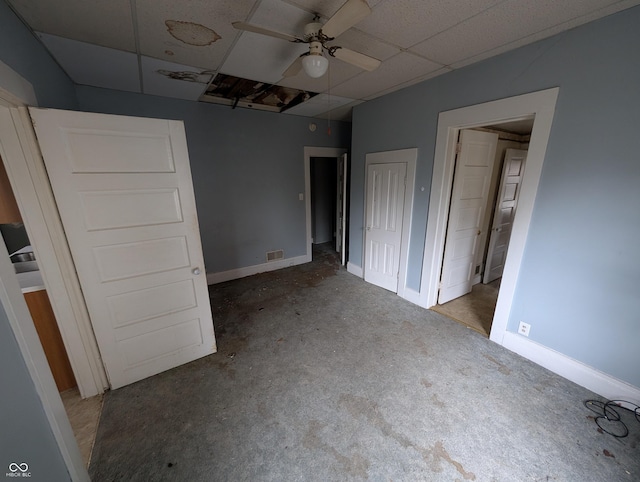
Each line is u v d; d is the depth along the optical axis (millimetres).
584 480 1313
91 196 1626
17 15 1444
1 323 788
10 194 1623
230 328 2697
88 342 1788
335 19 1287
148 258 1878
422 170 2803
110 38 1779
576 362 1913
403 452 1452
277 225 4266
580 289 1837
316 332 2607
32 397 881
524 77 1918
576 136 1730
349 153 4660
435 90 2527
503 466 1380
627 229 1603
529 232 2041
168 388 1933
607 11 1479
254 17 1585
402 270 3244
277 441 1525
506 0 1396
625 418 1637
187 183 1915
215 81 2648
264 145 3887
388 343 2416
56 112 1457
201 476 1352
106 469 1384
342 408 1739
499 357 2203
